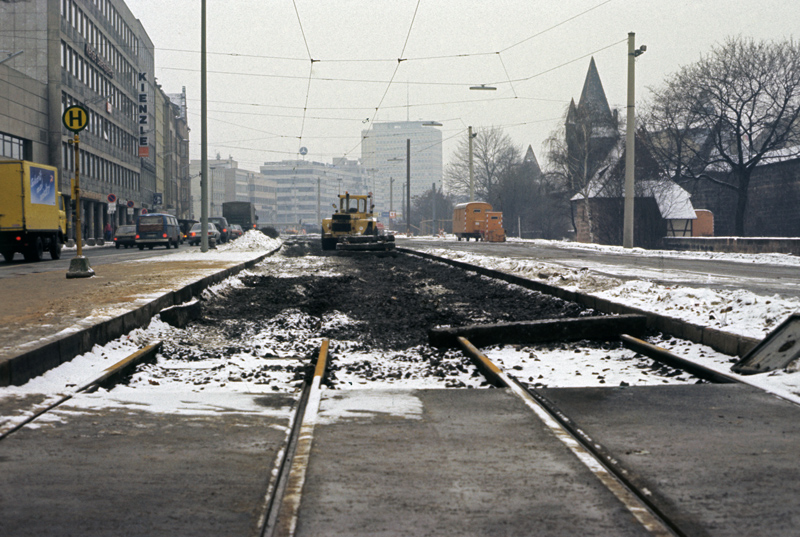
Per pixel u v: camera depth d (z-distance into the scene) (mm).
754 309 8406
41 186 26562
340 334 10273
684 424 4586
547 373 7062
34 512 3094
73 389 5750
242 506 3178
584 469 3688
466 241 63094
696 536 2842
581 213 68312
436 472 3646
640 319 9250
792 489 3357
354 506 3180
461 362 7777
